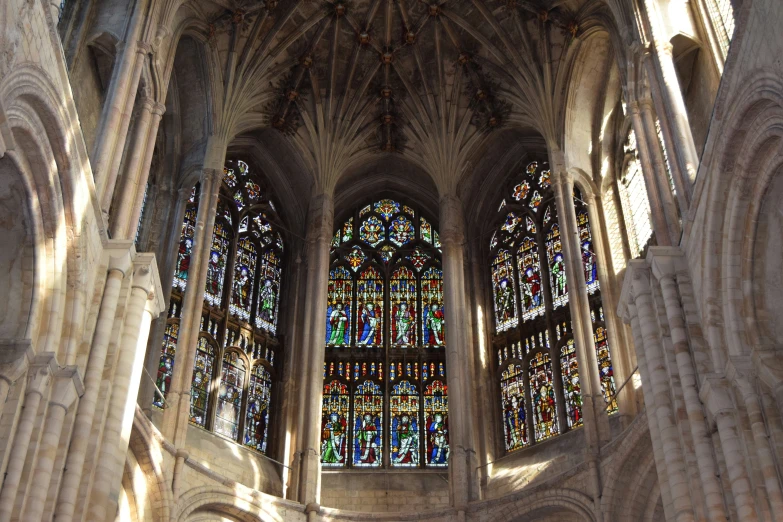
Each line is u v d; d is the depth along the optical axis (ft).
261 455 89.92
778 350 55.31
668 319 63.21
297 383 95.04
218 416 88.99
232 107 96.78
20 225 56.90
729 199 58.44
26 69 52.21
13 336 55.36
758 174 56.54
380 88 104.42
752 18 53.06
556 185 91.97
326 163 102.27
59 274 58.13
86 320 61.72
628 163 93.81
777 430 53.67
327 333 101.86
